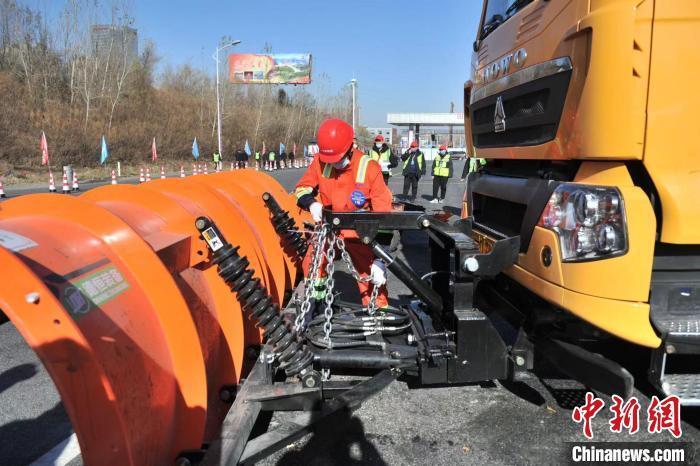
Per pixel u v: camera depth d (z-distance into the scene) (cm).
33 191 2055
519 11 339
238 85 6134
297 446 284
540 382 358
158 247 211
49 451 281
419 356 285
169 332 194
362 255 382
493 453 276
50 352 138
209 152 4803
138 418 168
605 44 239
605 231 241
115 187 254
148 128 4069
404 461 270
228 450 204
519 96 330
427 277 388
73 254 176
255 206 391
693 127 235
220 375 262
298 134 6425
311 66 6081
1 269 136
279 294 374
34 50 3619
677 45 232
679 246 247
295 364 262
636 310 238
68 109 3450
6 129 2844
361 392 267
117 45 4031
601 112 244
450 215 333
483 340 284
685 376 254
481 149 417
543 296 279
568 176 288
